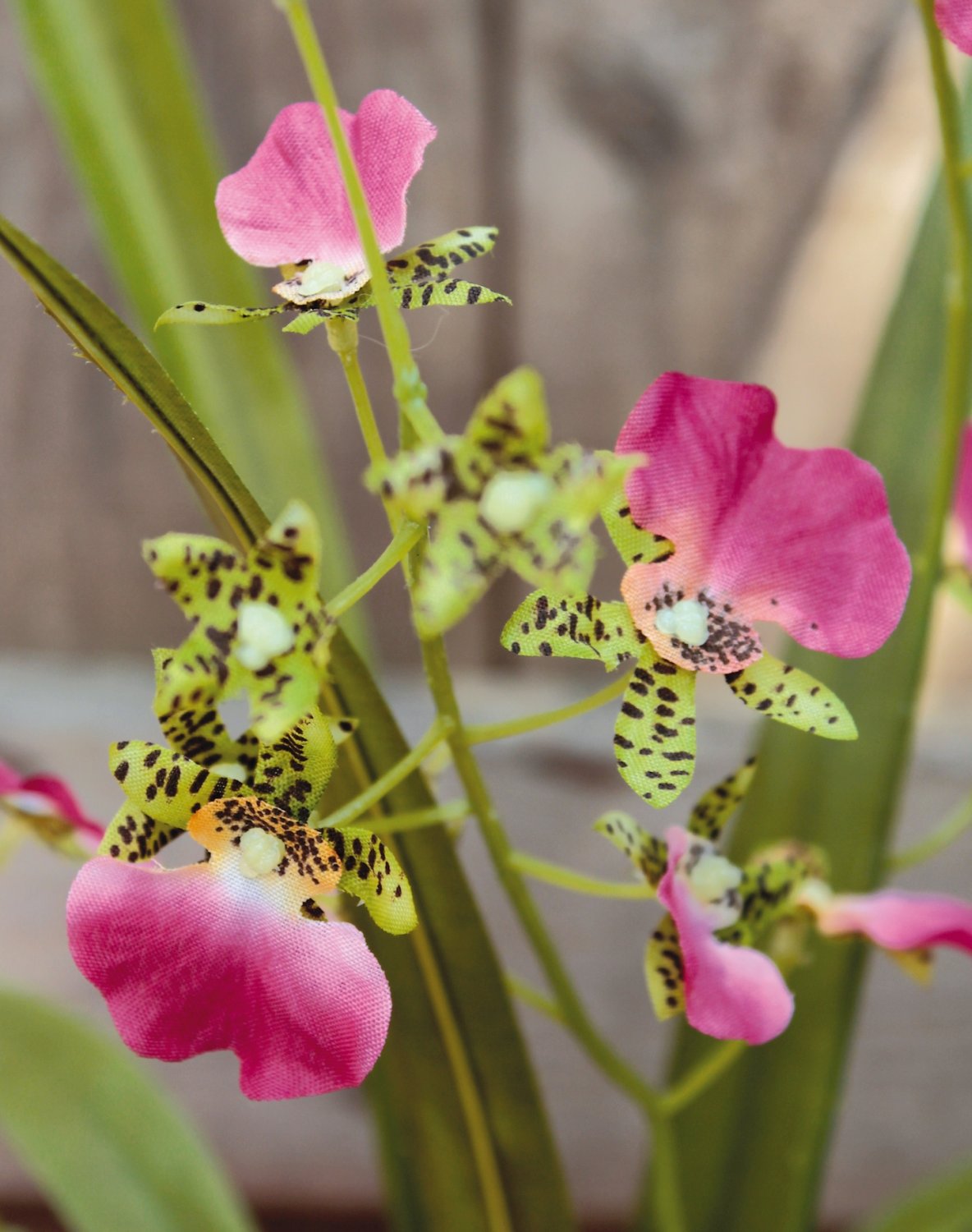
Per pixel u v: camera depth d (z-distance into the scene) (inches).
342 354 14.3
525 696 28.3
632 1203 25.8
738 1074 19.3
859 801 18.8
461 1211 17.3
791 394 27.3
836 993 18.8
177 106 18.9
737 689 14.4
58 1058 20.4
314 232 14.7
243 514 14.2
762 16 25.5
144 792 13.7
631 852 15.0
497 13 25.5
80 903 13.6
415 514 12.9
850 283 26.7
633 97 25.9
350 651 15.0
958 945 16.5
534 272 26.6
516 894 15.6
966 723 27.9
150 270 18.7
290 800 13.8
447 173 26.1
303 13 13.1
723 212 26.5
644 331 27.0
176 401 13.9
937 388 19.1
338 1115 26.0
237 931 13.8
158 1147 20.2
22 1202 26.1
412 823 15.1
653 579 14.3
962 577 19.1
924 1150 25.7
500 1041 16.3
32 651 28.7
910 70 25.7
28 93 25.4
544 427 12.8
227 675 13.2
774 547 14.3
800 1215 19.1
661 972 14.9
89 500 27.7
